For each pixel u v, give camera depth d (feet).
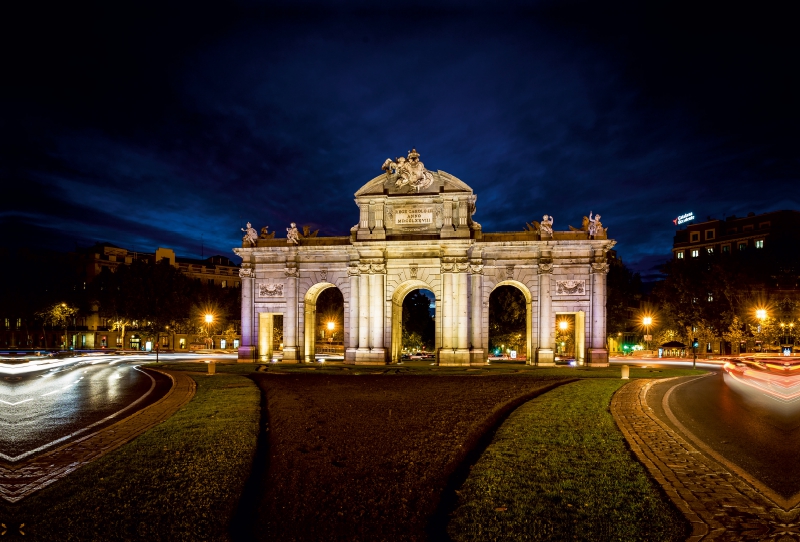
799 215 325.42
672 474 43.01
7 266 380.37
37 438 59.72
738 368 155.43
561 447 51.37
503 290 268.62
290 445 53.01
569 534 31.68
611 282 285.43
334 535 32.99
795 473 44.32
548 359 180.75
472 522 33.53
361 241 186.80
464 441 54.29
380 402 80.53
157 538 32.14
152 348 403.95
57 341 401.70
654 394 94.48
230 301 395.75
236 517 36.35
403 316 322.34
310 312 205.16
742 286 258.98
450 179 184.24
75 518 34.78
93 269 389.39
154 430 60.39
